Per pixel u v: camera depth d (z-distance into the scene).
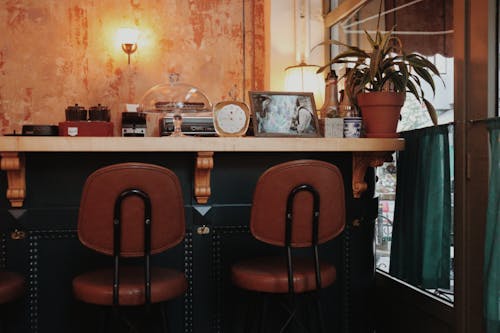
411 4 3.01
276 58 4.27
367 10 3.60
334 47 4.20
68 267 2.54
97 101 4.78
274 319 2.69
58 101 4.73
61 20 4.73
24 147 2.27
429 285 2.58
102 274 2.23
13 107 4.68
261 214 2.14
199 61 4.90
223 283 2.66
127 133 3.93
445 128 2.48
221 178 2.67
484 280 2.08
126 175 1.99
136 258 2.60
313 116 2.79
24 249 2.51
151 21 4.86
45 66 4.71
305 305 2.72
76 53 4.76
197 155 2.45
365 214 2.84
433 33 2.73
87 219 2.01
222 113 2.63
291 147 2.47
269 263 2.38
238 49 4.93
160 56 4.87
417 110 2.91
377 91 2.70
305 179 2.13
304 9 4.24
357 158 2.76
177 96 2.81
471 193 2.31
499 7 2.21
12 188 2.46
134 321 2.55
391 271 2.96
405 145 2.81
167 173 2.04
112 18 4.81
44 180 2.53
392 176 3.08
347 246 2.82
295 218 2.15
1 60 4.66
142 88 4.84
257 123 2.72
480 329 2.26
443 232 2.51
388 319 3.12
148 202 2.02
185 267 2.63
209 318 2.64
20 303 2.50
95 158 2.57
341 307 2.80
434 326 2.63
